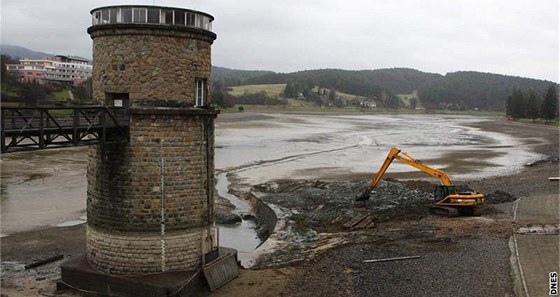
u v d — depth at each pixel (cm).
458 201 3522
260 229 3750
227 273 2391
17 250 3005
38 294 2298
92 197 2347
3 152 1819
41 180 5075
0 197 4316
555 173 5644
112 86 2220
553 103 16050
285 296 2170
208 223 2367
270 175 5850
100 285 2256
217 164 6625
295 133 11744
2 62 11300
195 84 2323
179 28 2197
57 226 3519
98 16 2278
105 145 2261
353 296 2117
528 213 3525
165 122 2202
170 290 2123
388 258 2545
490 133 13200
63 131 1981
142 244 2233
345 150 8544
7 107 1806
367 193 3981
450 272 2295
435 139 11181
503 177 5597
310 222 3534
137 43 2175
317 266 2522
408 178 5631
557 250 2519
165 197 2227
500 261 2394
